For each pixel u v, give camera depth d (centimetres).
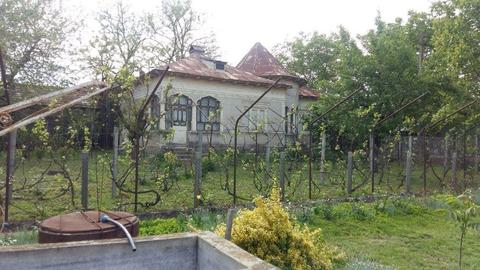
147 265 331
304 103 2689
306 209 852
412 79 1812
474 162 1423
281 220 506
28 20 1852
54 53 1953
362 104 1816
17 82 1838
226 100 2228
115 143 1083
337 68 1991
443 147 1504
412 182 1377
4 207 727
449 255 638
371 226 803
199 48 2531
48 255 301
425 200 1022
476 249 670
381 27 2019
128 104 988
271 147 1867
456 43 1688
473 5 1619
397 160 1623
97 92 677
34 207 843
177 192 1092
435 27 1822
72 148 1135
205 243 338
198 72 2125
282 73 2488
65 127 1145
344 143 1819
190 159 1556
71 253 307
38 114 623
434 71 1845
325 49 3394
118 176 1215
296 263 484
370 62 1823
